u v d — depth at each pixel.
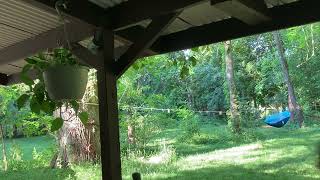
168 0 2.58
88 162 9.12
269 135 12.45
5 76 5.11
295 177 6.71
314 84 16.05
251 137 12.22
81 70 2.59
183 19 3.21
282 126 13.21
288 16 2.77
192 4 2.46
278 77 17.59
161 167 8.44
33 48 3.58
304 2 2.72
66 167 9.14
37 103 2.70
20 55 3.71
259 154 9.34
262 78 18.23
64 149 9.30
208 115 19.14
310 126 13.95
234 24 3.13
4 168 9.75
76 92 2.59
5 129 11.43
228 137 12.77
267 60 18.25
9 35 3.63
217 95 20.03
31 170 9.30
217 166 8.30
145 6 2.69
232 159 9.05
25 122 10.00
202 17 3.18
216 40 3.24
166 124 13.90
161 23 2.71
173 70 19.19
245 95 18.39
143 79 17.72
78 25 3.02
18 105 2.76
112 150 2.77
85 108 8.61
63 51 2.62
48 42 3.43
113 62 2.86
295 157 8.44
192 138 12.62
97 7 2.80
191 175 7.52
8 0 2.92
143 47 2.78
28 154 12.16
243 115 14.27
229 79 13.83
